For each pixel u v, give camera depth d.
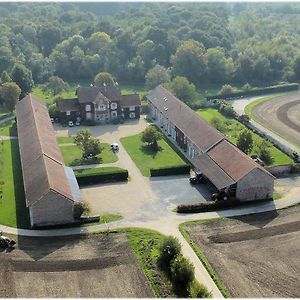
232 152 85.19
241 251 64.69
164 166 93.00
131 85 175.12
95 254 64.25
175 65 173.50
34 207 69.88
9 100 129.75
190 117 106.00
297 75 177.88
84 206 72.44
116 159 98.06
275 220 72.94
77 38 197.25
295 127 119.06
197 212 75.69
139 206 78.00
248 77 178.75
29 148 88.56
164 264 61.53
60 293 56.25
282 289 56.97
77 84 175.75
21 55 184.62
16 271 60.44
